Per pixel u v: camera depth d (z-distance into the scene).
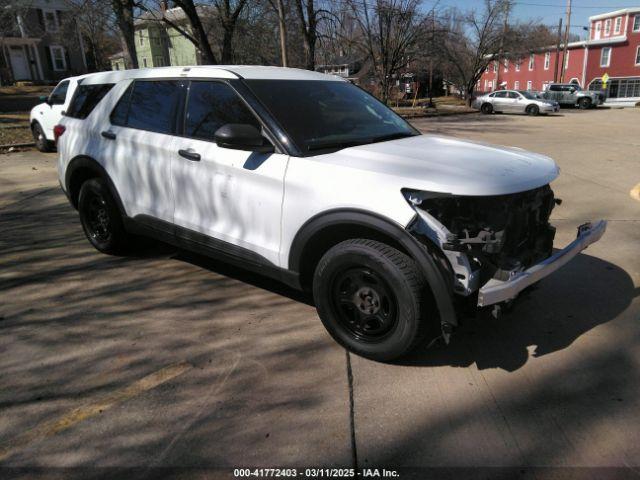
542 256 3.38
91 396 2.91
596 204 7.07
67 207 7.09
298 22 24.73
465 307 2.98
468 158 3.26
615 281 4.45
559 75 55.22
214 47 29.12
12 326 3.70
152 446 2.53
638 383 3.02
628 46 49.59
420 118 27.92
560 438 2.57
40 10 38.59
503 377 3.10
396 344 3.04
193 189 3.92
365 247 3.01
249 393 2.94
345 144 3.55
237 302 4.09
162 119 4.20
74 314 3.89
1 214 6.73
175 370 3.16
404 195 2.88
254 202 3.53
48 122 11.96
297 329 3.66
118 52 54.78
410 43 28.55
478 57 38.69
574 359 3.28
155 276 4.61
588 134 16.98
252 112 3.58
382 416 2.75
